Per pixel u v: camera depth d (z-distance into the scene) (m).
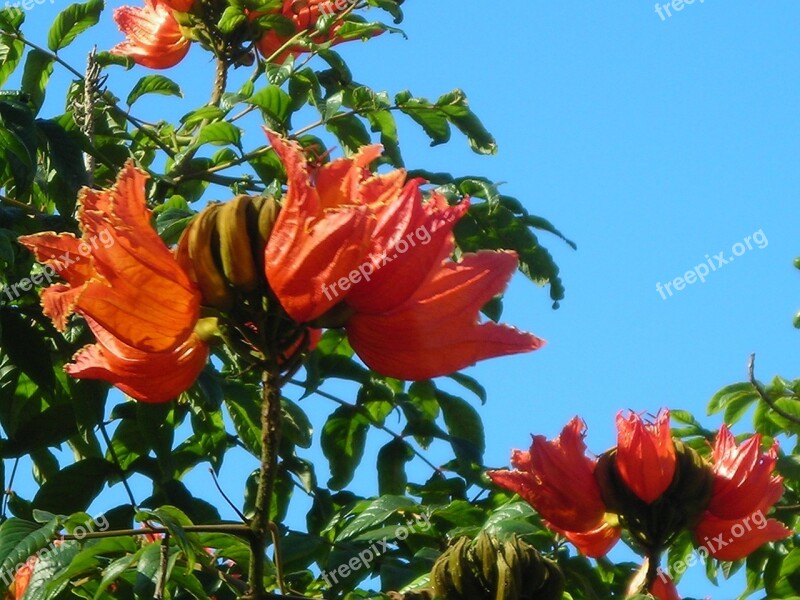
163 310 2.05
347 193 2.04
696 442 3.82
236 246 2.02
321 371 3.94
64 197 3.88
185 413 3.99
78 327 3.72
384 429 3.89
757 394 4.14
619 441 2.78
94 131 4.24
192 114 4.20
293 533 3.06
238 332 2.09
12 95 3.94
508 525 2.93
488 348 2.10
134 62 4.77
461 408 4.11
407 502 3.17
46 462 4.00
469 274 2.09
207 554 2.53
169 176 4.30
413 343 2.07
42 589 2.43
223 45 4.64
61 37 4.52
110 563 2.48
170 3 4.62
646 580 2.75
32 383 3.77
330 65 4.52
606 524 2.81
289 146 1.97
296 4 4.67
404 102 4.27
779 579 3.61
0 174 3.80
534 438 2.83
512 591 2.22
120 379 2.12
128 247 2.02
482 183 4.06
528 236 3.96
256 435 3.78
